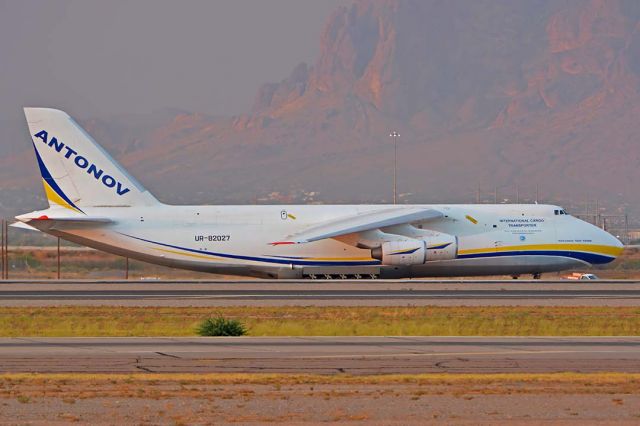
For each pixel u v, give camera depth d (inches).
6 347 4165.8
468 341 4443.9
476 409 2824.8
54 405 2864.2
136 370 3518.7
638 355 3912.4
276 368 3567.9
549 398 2982.3
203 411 2792.8
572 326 5187.0
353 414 2753.4
